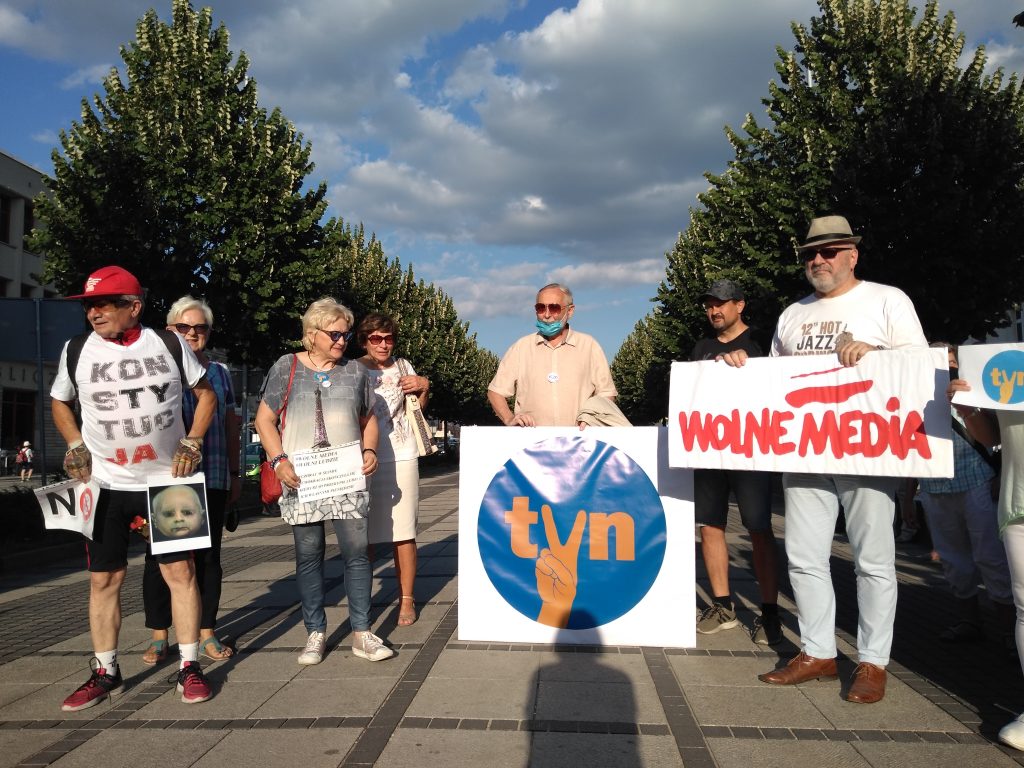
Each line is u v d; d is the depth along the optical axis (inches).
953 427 180.7
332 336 177.8
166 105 628.4
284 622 211.3
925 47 557.9
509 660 170.7
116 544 151.9
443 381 1688.0
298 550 174.4
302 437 174.6
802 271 588.7
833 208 546.6
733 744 125.0
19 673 171.9
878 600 148.8
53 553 367.2
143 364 148.1
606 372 202.8
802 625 158.4
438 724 133.9
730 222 661.3
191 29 654.5
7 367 1325.0
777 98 611.2
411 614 205.5
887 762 118.2
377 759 120.2
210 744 127.6
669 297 1002.7
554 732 130.0
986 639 191.2
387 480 206.1
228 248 608.7
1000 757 119.9
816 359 158.1
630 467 182.9
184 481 150.6
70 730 135.2
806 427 157.4
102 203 565.6
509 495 187.0
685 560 179.5
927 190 489.4
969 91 516.1
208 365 185.2
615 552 182.2
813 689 151.4
